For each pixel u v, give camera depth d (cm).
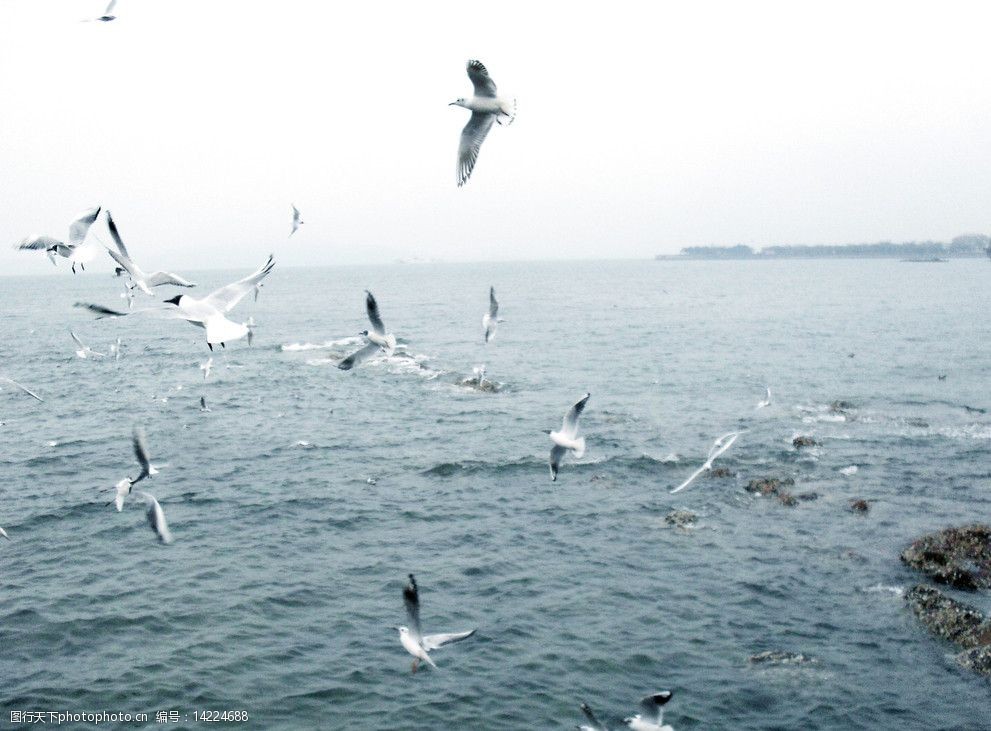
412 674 2053
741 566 2730
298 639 2222
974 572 2597
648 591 2538
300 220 2288
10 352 8731
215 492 3512
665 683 2027
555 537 2995
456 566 2725
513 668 2086
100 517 3170
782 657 2134
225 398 5816
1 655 2112
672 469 3884
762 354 8131
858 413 5212
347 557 2798
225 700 1927
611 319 12281
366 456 4144
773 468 3909
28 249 1454
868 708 1916
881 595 2512
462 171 1173
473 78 1170
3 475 3788
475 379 6316
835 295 17700
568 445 1652
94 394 6006
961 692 1986
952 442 4450
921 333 9831
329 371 7100
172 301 1180
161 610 2369
